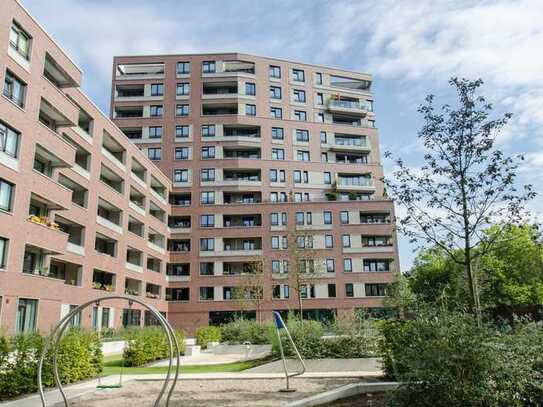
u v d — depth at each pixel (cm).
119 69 6619
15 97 2722
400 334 1162
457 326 831
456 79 1326
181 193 6141
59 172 3381
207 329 3572
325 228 5978
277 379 1439
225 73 6569
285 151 6531
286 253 5878
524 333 954
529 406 834
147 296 5084
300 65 7038
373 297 5766
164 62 6562
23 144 2742
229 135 6538
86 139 3809
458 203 1329
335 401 1073
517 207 1298
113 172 4319
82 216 3678
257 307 5622
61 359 1340
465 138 1317
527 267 4453
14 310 2609
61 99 3167
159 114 6369
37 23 2917
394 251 5919
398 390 866
